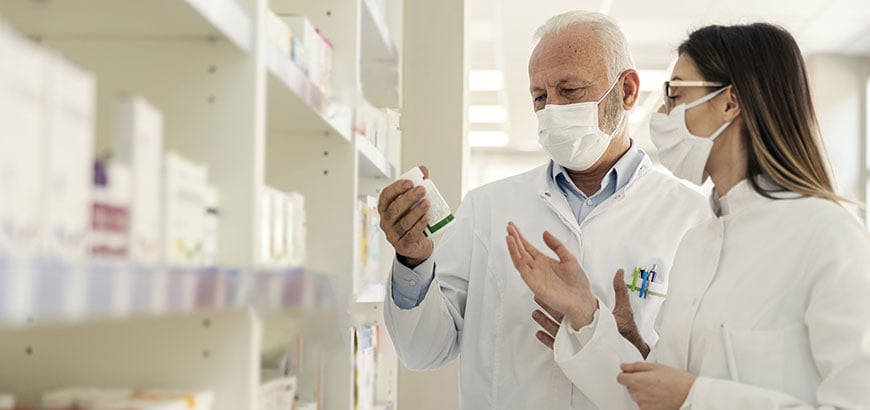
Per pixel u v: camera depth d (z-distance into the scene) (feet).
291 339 6.09
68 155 3.04
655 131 6.72
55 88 2.94
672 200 8.54
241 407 4.55
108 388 4.55
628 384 6.17
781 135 6.13
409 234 7.54
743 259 6.18
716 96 6.32
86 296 2.63
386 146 10.35
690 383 5.94
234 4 4.38
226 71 4.69
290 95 5.72
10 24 4.48
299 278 5.04
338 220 7.55
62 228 3.00
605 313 6.94
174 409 4.00
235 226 4.65
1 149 2.58
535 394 7.97
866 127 29.27
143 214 3.59
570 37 8.20
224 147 4.66
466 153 13.32
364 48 9.70
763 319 5.94
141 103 3.55
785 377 5.82
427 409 12.40
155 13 4.27
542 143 8.27
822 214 5.87
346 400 7.46
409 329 8.11
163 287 3.18
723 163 6.45
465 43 12.90
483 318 8.38
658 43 26.35
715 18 24.47
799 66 6.26
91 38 4.71
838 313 5.52
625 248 8.22
